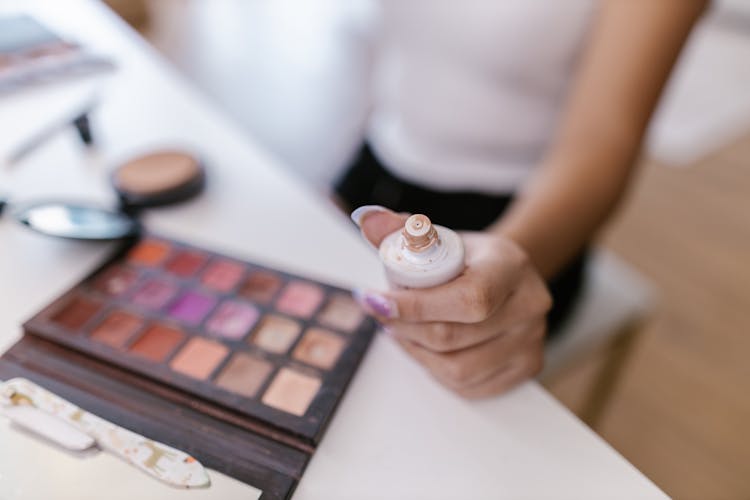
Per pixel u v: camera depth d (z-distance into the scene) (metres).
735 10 2.12
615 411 0.94
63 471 0.31
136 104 0.58
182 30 1.94
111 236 0.42
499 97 0.59
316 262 0.43
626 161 0.48
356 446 0.34
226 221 0.46
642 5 0.47
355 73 1.75
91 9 0.73
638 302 0.64
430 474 0.33
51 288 0.41
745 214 1.35
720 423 0.93
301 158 1.41
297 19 2.05
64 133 0.54
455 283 0.32
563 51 0.55
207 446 0.33
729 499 0.83
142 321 0.39
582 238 0.46
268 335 0.38
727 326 1.09
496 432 0.35
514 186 0.62
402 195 0.65
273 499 0.31
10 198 0.48
